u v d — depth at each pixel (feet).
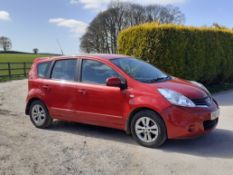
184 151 19.01
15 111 32.27
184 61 38.96
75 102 22.57
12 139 21.67
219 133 22.66
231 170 16.16
